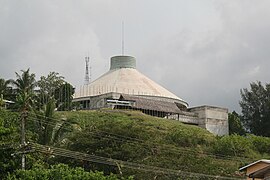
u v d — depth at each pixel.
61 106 90.12
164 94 103.06
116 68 113.69
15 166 41.09
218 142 70.00
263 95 110.75
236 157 67.62
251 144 74.12
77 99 99.75
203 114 95.50
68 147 57.03
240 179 55.03
